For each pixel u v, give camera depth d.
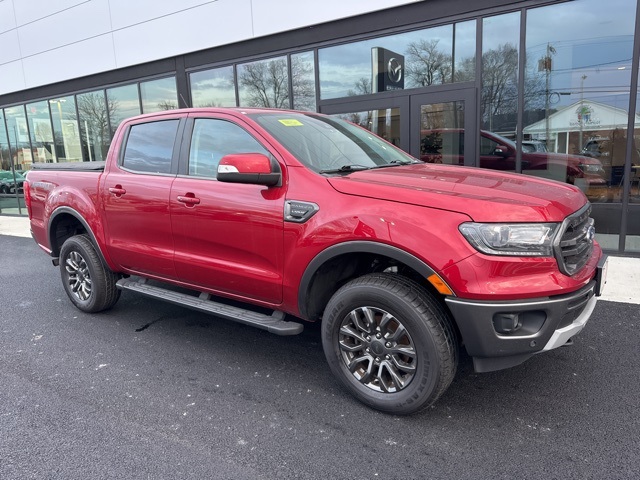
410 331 2.69
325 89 8.39
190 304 3.77
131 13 10.41
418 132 7.58
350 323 2.98
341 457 2.53
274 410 3.00
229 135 3.53
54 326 4.57
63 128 12.69
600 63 6.38
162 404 3.10
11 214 14.50
